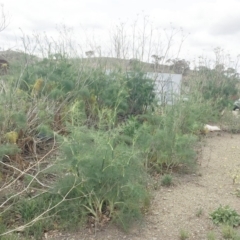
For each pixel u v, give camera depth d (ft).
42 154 17.81
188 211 14.89
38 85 19.61
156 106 26.68
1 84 19.20
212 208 15.26
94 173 12.55
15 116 17.03
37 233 12.00
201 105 31.14
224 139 30.58
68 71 22.36
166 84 31.04
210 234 12.75
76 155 12.52
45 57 23.45
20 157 15.84
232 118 35.47
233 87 41.47
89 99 22.44
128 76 27.66
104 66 27.73
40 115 18.25
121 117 25.59
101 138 13.62
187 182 18.49
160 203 15.55
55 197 13.32
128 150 13.71
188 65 40.73
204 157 23.71
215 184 18.35
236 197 16.63
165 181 17.83
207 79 39.96
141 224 13.38
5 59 24.02
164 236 12.84
